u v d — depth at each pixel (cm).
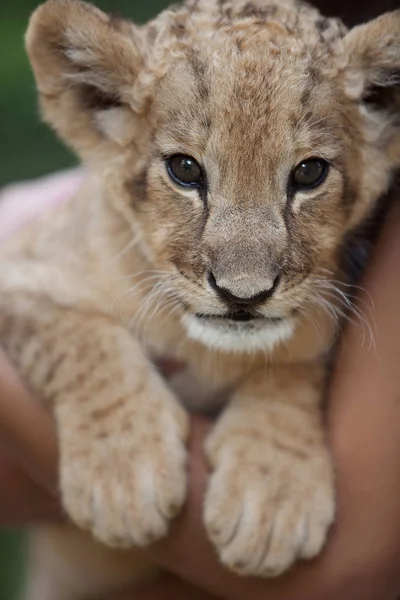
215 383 289
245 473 248
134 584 318
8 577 529
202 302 255
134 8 466
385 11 293
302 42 254
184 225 257
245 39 251
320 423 267
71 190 362
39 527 323
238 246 241
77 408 265
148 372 273
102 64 272
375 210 279
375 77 267
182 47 257
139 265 280
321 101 251
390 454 248
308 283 259
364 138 268
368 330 260
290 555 242
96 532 253
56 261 304
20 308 289
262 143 242
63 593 332
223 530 243
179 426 260
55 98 282
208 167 249
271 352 274
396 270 261
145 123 265
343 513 247
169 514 247
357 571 245
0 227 392
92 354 275
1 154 562
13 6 559
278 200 248
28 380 278
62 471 258
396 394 251
